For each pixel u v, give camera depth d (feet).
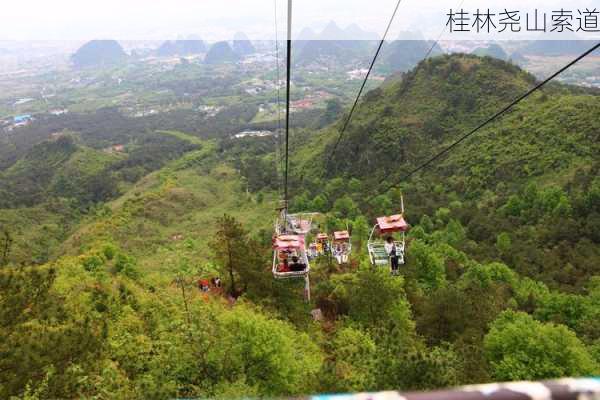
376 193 303.48
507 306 141.49
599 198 228.02
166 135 644.27
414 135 352.28
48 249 266.57
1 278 43.75
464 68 389.80
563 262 197.47
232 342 63.67
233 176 408.26
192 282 119.03
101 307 81.97
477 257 205.57
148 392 50.47
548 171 278.05
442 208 264.52
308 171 384.68
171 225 287.89
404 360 54.75
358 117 411.34
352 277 122.42
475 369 64.80
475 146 326.03
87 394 46.85
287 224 102.12
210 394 54.03
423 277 146.20
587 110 298.35
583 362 76.74
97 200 422.41
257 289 106.01
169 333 67.51
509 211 252.42
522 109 338.34
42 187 453.99
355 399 4.26
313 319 105.70
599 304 136.67
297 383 61.52
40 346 42.24
